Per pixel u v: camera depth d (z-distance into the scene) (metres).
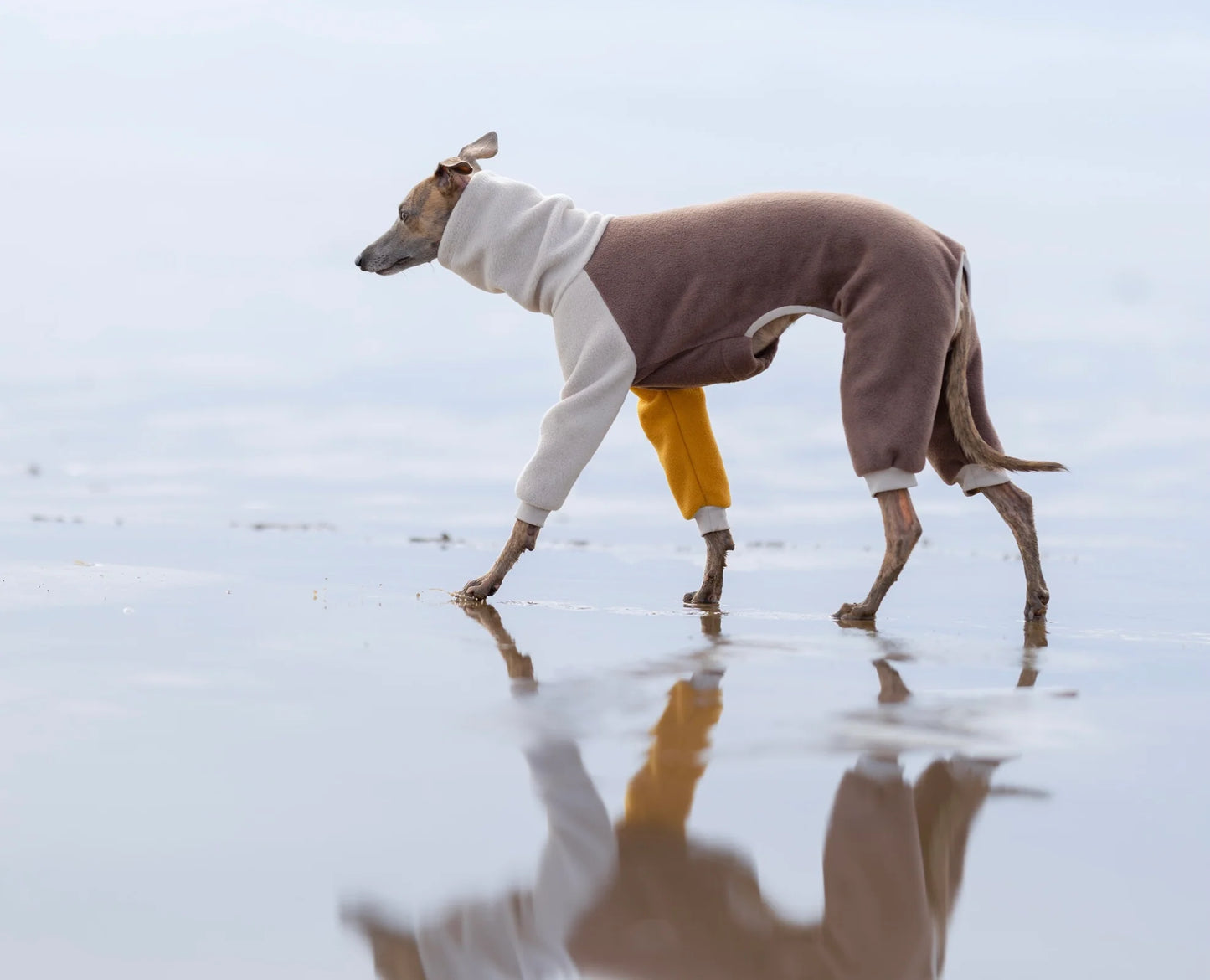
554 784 2.40
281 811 2.23
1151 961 1.73
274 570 5.56
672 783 2.43
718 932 1.81
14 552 5.92
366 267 5.16
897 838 2.16
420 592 5.01
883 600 5.14
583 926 1.83
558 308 4.75
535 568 6.19
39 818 2.17
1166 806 2.34
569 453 4.68
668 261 4.57
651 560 6.67
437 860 2.04
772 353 4.73
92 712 2.85
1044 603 4.75
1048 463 4.52
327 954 1.72
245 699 3.00
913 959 1.74
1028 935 1.81
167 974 1.66
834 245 4.41
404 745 2.64
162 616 4.18
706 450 5.08
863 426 4.36
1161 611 5.05
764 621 4.55
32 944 1.73
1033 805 2.34
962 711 3.04
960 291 4.51
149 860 2.01
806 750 2.67
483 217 4.91
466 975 1.68
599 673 3.42
